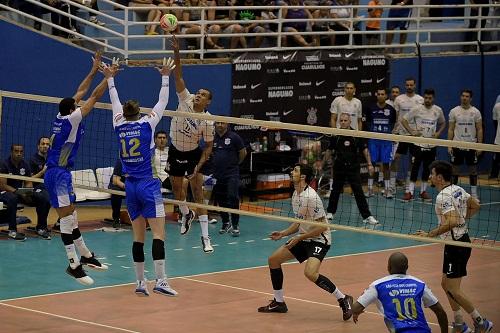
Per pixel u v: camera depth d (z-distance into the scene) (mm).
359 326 19000
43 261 23812
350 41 35375
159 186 18031
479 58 38844
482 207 33031
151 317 19266
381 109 33812
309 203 19562
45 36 30188
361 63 35750
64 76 30594
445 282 18297
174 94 32125
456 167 33531
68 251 18828
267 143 33094
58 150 18578
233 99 33219
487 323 18219
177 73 21062
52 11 30094
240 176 32188
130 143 17781
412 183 33406
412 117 33062
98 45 32219
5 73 29625
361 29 38250
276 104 34062
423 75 37438
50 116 30297
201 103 21688
